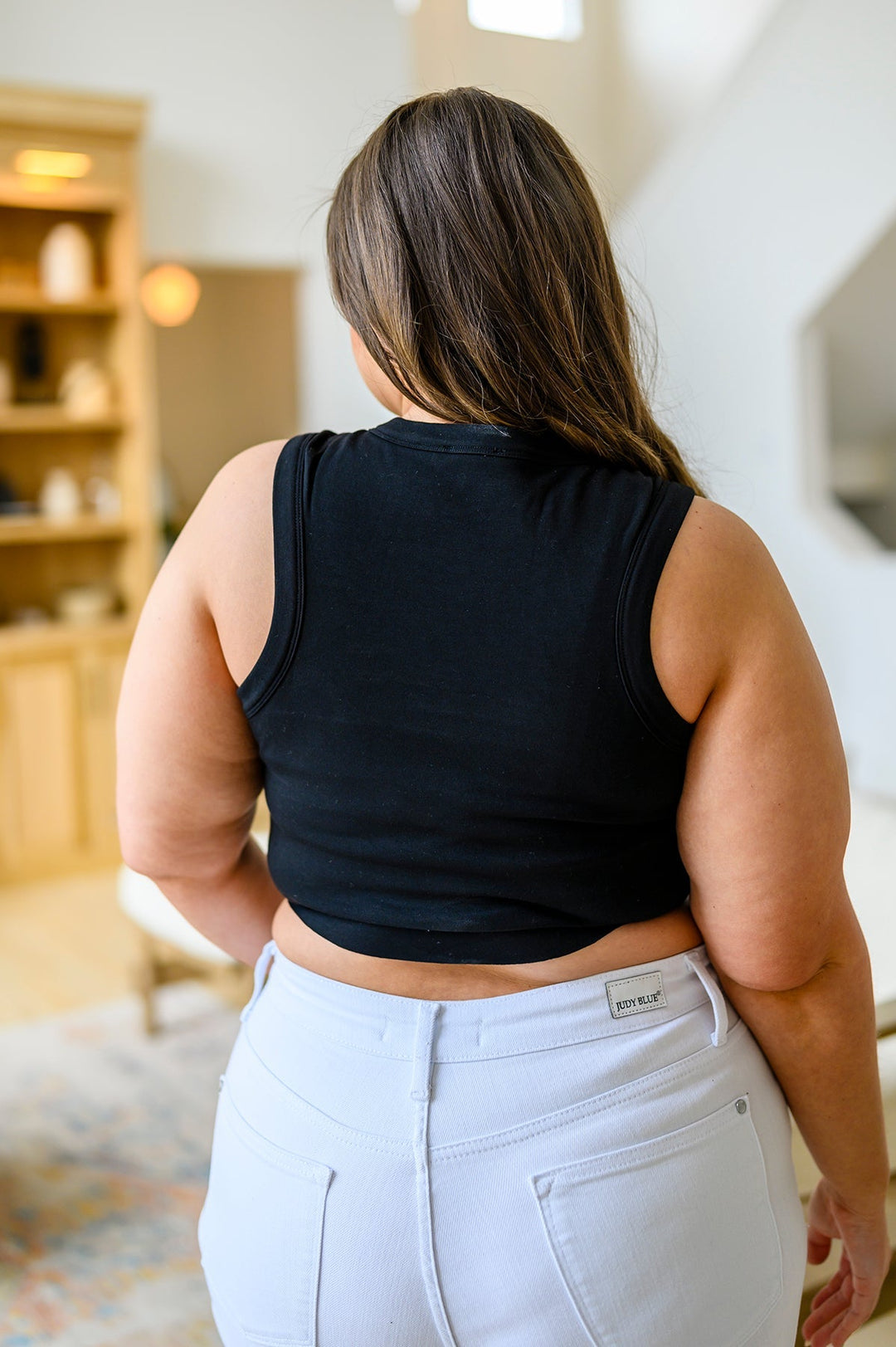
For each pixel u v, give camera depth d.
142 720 0.76
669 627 0.64
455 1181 0.66
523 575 0.65
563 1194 0.66
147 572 4.54
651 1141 0.67
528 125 0.70
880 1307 1.25
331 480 0.69
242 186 4.82
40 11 4.36
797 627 0.68
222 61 4.73
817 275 4.02
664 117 5.88
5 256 4.47
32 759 4.32
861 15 3.74
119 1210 2.24
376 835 0.70
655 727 0.66
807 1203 1.22
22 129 4.06
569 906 0.69
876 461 5.91
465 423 0.69
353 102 4.98
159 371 6.41
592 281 0.70
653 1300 0.66
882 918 1.71
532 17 5.86
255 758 0.79
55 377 4.64
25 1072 2.79
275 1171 0.71
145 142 4.63
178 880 0.88
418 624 0.67
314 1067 0.71
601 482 0.67
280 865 0.77
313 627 0.68
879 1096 0.79
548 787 0.66
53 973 3.45
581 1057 0.68
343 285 0.72
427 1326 0.68
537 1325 0.66
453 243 0.67
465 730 0.66
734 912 0.69
